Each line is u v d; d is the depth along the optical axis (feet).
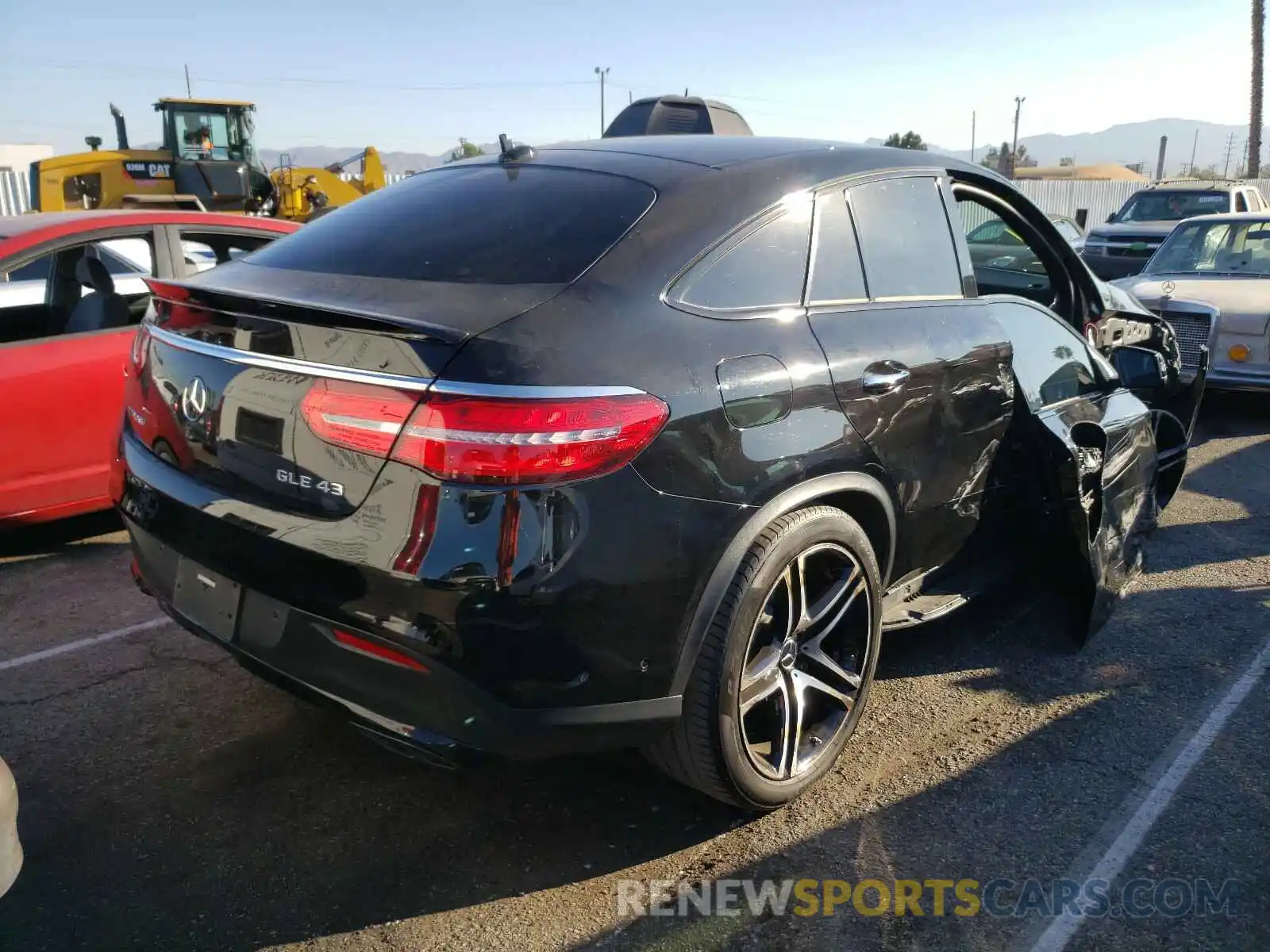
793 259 9.03
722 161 9.38
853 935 7.57
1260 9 102.22
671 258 8.14
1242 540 16.02
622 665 7.33
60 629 12.70
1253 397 27.09
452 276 7.97
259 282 8.62
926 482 9.98
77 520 16.99
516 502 6.73
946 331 10.23
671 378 7.50
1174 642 12.44
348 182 62.75
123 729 10.32
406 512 6.81
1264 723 10.55
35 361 14.43
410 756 7.31
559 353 7.08
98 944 7.36
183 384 8.27
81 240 15.84
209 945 7.40
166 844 8.52
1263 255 26.63
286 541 7.34
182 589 8.54
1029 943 7.49
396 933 7.55
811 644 9.11
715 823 8.91
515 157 10.13
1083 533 11.20
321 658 7.40
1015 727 10.46
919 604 10.91
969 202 12.12
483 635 6.78
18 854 5.93
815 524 8.53
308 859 8.38
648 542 7.23
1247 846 8.58
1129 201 53.42
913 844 8.60
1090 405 12.50
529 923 7.66
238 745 10.07
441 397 6.72
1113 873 8.24
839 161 9.94
